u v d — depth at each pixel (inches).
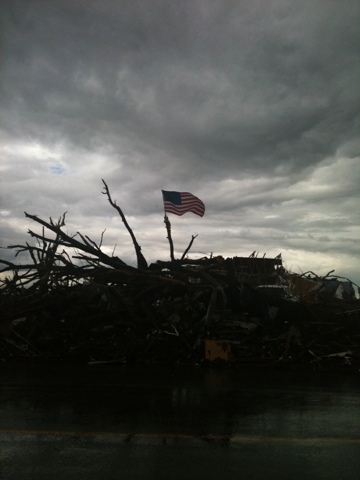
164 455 203.9
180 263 654.5
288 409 291.9
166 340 525.7
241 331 549.0
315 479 180.1
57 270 614.5
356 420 266.4
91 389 348.2
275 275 815.7
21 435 228.2
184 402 306.5
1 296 631.8
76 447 212.2
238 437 230.7
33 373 426.3
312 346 539.2
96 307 566.6
